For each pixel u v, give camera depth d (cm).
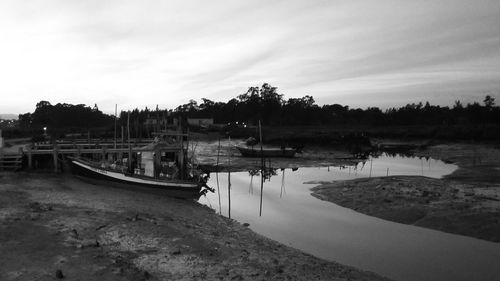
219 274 1412
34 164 3303
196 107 17862
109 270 1302
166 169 3434
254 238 2078
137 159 3778
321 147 8656
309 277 1512
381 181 3744
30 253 1397
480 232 2269
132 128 8581
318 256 1923
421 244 2125
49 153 3195
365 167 5691
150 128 8338
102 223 1892
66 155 3394
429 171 5188
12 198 2245
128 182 2900
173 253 1592
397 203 2898
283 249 1927
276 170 5247
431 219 2523
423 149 8956
